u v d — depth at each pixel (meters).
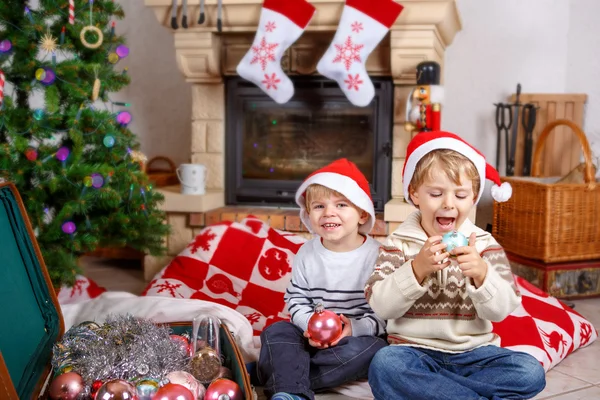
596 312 2.29
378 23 2.41
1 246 1.20
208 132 2.85
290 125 2.83
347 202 1.47
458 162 1.24
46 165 1.84
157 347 1.32
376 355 1.29
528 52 3.09
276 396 1.29
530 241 2.46
